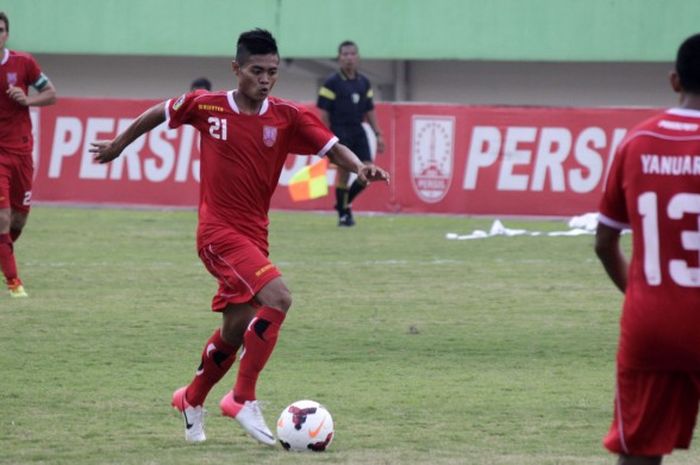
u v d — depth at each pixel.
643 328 14.32
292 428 19.70
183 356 28.08
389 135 62.12
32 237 51.84
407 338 30.53
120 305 35.16
